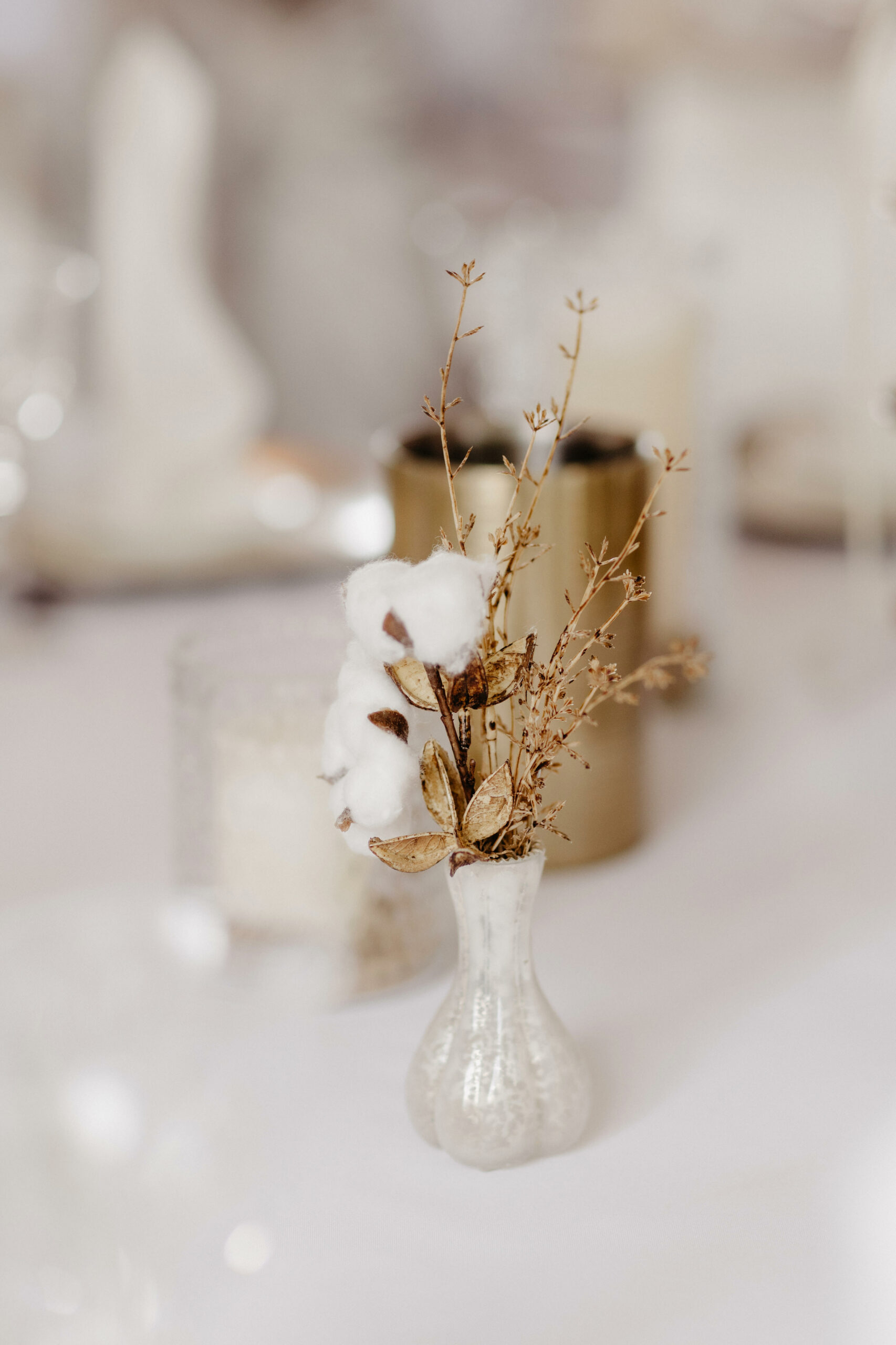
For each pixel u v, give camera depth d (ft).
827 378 6.20
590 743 3.38
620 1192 2.64
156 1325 2.41
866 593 4.91
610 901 3.35
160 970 2.72
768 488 5.36
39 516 4.71
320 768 2.94
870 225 4.53
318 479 5.41
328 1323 2.45
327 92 9.87
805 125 6.88
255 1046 2.90
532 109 9.81
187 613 4.60
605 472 3.22
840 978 3.10
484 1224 2.59
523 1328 2.45
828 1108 2.79
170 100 5.07
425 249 8.27
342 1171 2.67
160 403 5.00
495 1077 2.65
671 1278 2.51
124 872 3.34
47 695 4.12
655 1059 2.91
